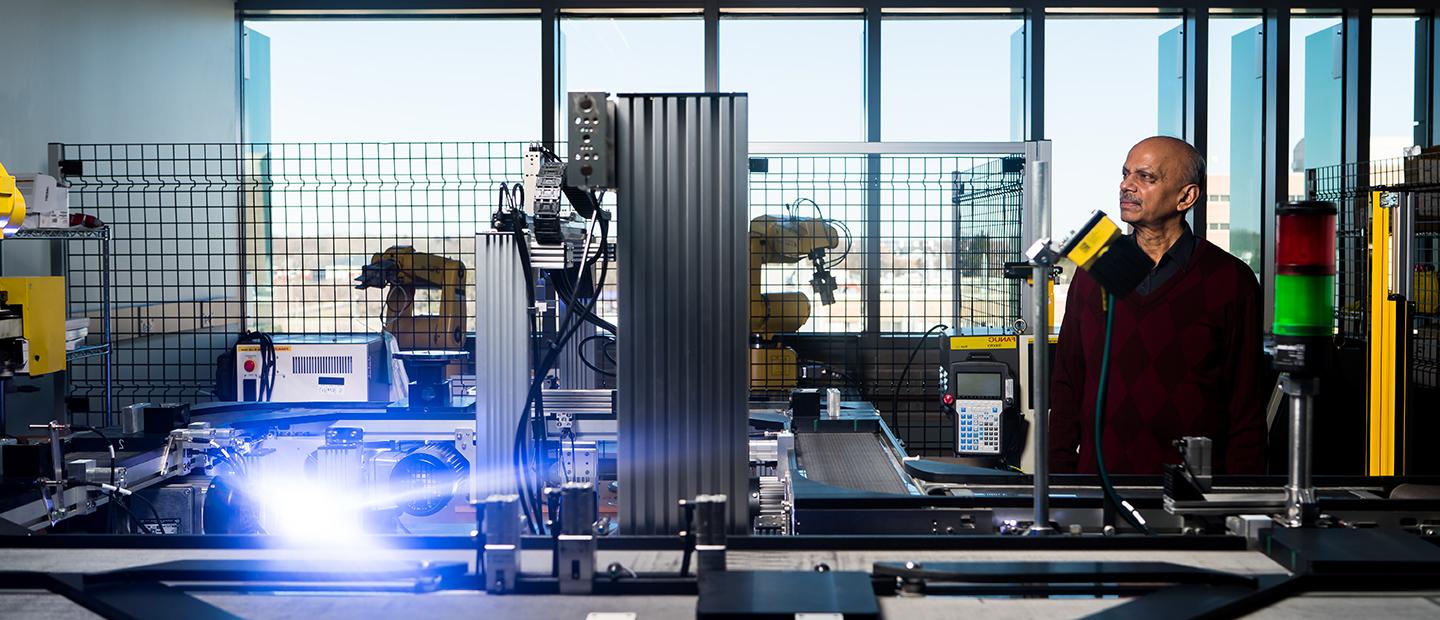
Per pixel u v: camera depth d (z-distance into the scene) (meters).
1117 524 1.87
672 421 1.71
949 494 2.22
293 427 3.42
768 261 4.55
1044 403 1.66
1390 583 1.44
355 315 5.11
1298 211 1.60
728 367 1.71
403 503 3.23
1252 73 6.56
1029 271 3.97
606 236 1.95
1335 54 6.52
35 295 3.67
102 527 2.88
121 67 5.38
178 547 1.66
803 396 3.46
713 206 1.69
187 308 5.88
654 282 1.70
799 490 2.18
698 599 1.36
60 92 4.90
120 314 5.46
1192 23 6.40
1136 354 2.97
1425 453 4.95
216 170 6.22
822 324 6.00
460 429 3.43
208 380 5.79
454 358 4.11
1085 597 1.44
